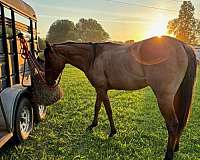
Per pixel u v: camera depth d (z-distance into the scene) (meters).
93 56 5.51
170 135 4.46
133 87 5.02
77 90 11.84
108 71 5.23
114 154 4.78
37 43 7.62
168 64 4.44
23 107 5.33
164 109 4.49
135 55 4.79
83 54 5.64
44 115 7.02
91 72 5.52
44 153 4.89
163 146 5.08
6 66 4.90
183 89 4.49
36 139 5.55
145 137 5.54
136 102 9.06
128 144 5.13
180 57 4.45
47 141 5.50
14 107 4.77
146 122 6.58
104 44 5.52
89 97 10.05
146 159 4.54
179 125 4.52
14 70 5.37
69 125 6.47
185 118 4.50
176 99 4.54
